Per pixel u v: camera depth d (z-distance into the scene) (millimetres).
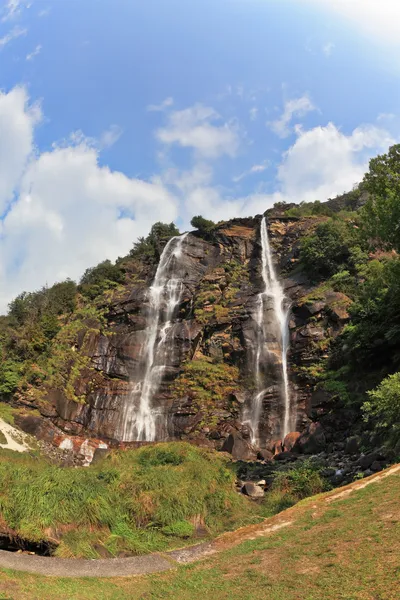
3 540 11445
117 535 12633
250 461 23734
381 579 7910
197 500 14875
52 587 9219
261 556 10492
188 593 9242
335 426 24094
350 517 11297
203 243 49938
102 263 53750
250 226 50500
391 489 12312
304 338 33094
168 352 38406
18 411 31703
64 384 36031
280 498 16234
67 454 29203
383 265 29469
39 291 49844
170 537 13312
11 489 12344
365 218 23453
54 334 40656
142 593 9445
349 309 29500
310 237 40844
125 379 38656
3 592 8453
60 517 12195
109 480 14656
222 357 36312
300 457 22703
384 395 16438
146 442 29984
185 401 33531
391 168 22922
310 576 8781
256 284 42906
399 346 25438
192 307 42031
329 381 28688
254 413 31859
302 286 38250
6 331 39750
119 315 43844
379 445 17922
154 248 54219
